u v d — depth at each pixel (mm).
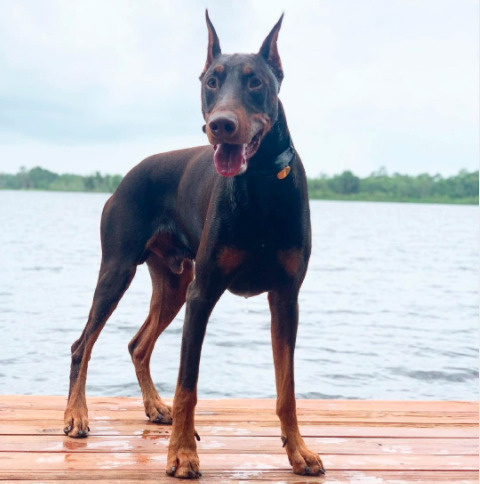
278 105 1321
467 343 3432
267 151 1300
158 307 1718
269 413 1716
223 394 2406
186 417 1316
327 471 1355
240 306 4566
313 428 1622
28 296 4547
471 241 13984
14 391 2355
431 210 38875
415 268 7793
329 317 4176
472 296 5395
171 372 2703
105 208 1679
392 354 3131
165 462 1366
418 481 1312
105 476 1284
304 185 1357
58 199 40906
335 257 9133
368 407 1805
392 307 4664
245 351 3107
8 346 3027
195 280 1354
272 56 1359
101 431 1551
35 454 1389
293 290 1365
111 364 2762
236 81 1273
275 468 1358
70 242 9992
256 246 1315
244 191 1296
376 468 1376
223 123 1181
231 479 1295
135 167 1676
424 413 1763
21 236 10930
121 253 1624
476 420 1710
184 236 1595
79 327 3510
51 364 2732
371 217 26656
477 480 1323
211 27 1387
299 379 2646
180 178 1589
